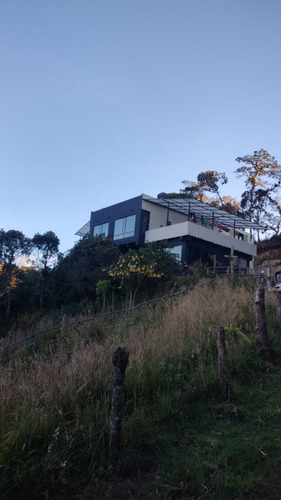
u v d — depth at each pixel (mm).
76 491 4117
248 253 33969
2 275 27000
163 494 4094
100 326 11758
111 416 4555
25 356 10055
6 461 4117
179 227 30484
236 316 9594
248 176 51594
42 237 28719
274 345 8289
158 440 5008
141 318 11758
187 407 5789
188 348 7441
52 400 5184
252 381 6844
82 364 6086
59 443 4516
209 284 15656
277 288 9680
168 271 21906
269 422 5445
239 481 4230
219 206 51188
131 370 6188
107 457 4531
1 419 4746
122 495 4090
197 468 4441
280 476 4312
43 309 26297
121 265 22156
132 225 33188
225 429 5305
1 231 28688
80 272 25000
